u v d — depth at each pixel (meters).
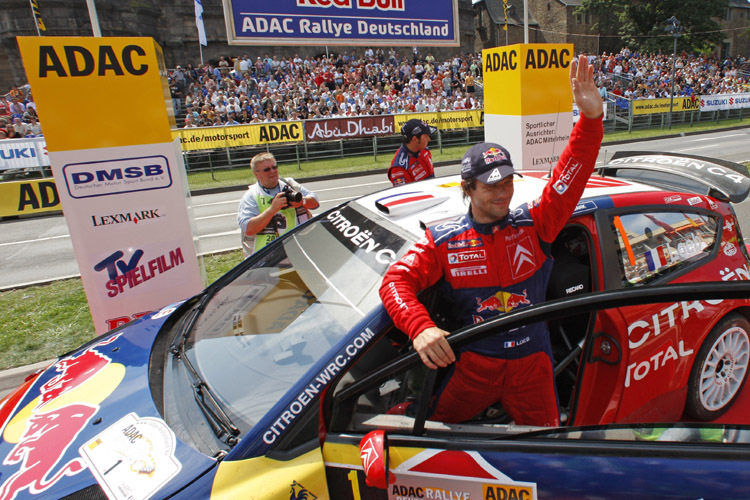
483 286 1.87
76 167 3.49
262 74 23.05
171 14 24.77
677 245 2.54
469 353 1.92
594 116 1.82
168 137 3.66
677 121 22.97
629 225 2.40
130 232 3.73
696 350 2.47
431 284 1.91
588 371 2.19
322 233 2.46
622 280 2.31
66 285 6.23
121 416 1.82
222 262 6.56
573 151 1.88
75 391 2.02
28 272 7.13
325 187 12.76
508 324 1.58
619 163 3.27
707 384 2.61
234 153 16.27
